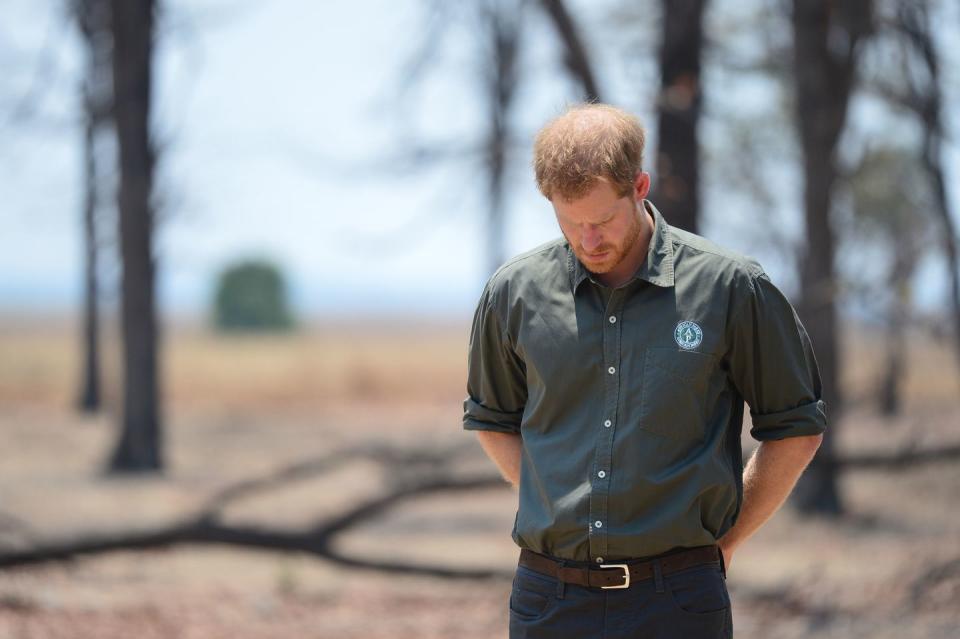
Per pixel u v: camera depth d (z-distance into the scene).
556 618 7.67
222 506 29.92
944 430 36.16
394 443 36.12
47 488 41.34
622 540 7.41
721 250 7.64
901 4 29.08
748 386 7.71
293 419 74.56
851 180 39.91
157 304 50.06
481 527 37.00
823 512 36.06
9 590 21.91
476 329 8.29
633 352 7.49
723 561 7.96
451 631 21.22
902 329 31.98
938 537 30.73
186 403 88.31
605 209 7.11
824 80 36.00
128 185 49.19
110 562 26.75
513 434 8.51
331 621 21.88
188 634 20.27
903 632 18.58
